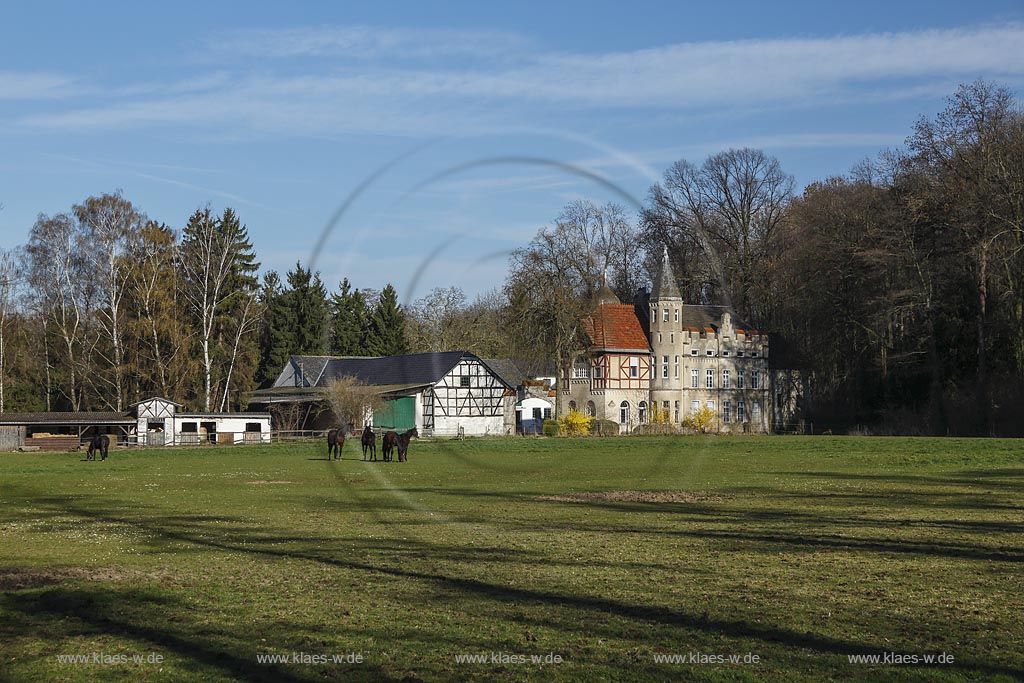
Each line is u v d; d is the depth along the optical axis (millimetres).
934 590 14125
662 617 12625
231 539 19984
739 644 11320
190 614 12992
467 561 16906
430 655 11008
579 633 11867
